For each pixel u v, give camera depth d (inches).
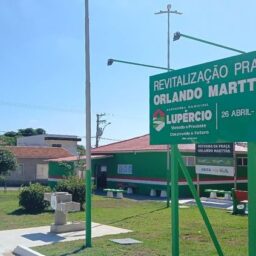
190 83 323.9
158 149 1140.5
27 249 437.4
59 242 482.0
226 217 674.2
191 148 1119.6
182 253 407.2
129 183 1274.6
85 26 465.7
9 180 2085.4
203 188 1151.0
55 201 564.1
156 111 352.8
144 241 467.8
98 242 468.1
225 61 298.0
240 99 287.4
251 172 281.6
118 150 1307.8
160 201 978.1
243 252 412.5
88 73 464.1
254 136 277.3
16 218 692.7
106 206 864.3
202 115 313.3
